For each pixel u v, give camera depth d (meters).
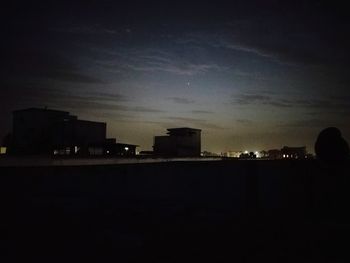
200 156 36.44
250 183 9.17
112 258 6.06
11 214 8.69
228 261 5.91
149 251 6.48
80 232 7.55
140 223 8.23
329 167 8.07
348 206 7.86
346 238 6.69
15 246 6.63
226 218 8.45
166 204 9.69
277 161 9.04
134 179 10.36
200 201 9.63
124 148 32.31
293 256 6.01
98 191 10.26
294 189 8.64
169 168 10.16
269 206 8.82
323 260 5.78
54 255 6.17
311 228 7.34
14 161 19.84
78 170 10.35
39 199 9.44
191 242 6.95
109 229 7.76
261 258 6.00
